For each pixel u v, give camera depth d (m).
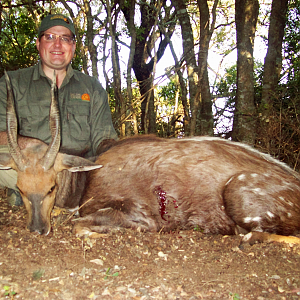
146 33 4.29
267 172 1.36
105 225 1.35
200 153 1.39
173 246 1.21
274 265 1.05
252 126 2.67
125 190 1.38
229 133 3.36
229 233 1.37
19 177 1.23
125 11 4.10
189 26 2.98
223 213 1.35
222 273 0.99
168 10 4.18
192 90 2.93
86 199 1.42
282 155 2.48
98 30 3.72
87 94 1.60
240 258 1.11
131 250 1.14
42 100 1.53
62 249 1.11
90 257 1.07
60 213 1.46
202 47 2.50
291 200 1.32
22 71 1.57
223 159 1.38
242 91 2.74
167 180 1.36
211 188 1.35
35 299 0.81
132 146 1.44
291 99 2.73
